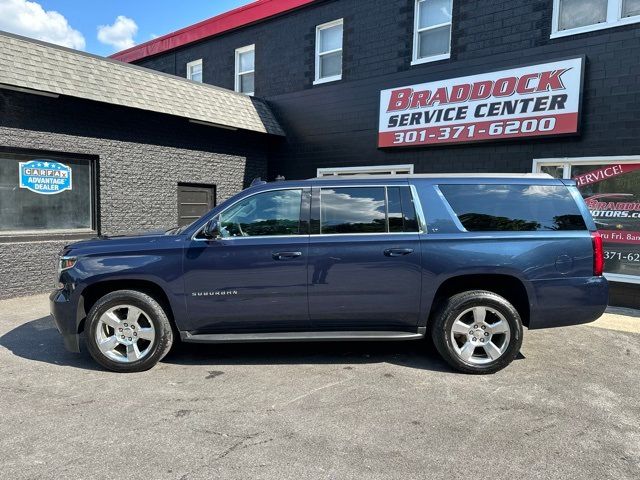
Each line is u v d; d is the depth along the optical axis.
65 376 4.46
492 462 3.02
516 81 8.10
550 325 4.52
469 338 4.53
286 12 11.55
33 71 7.55
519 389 4.19
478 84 8.55
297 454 3.10
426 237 4.52
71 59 8.23
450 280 4.66
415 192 4.64
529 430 3.44
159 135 9.70
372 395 4.04
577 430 3.45
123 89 8.79
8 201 7.80
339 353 5.17
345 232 4.59
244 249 4.52
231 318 4.59
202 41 13.63
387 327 4.67
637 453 3.14
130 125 9.20
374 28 10.06
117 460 3.02
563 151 7.80
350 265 4.50
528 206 4.61
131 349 4.55
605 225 7.50
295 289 4.52
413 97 9.39
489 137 8.43
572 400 3.96
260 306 4.55
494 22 8.43
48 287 8.30
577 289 4.46
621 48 7.20
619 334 5.96
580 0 7.66
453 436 3.35
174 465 2.97
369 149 10.24
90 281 4.51
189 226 4.68
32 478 2.82
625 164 7.28
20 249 7.94
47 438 3.29
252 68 12.66
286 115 11.70
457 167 9.00
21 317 6.69
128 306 4.53
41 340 5.60
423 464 2.99
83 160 8.75
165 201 9.89
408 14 9.54
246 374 4.52
